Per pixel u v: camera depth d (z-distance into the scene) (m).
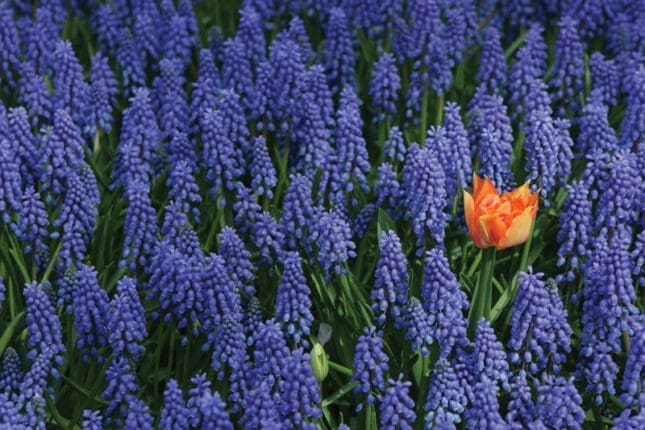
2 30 9.01
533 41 9.05
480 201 6.34
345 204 7.64
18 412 6.16
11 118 7.64
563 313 6.26
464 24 9.31
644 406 6.05
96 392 6.35
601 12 9.76
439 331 6.29
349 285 6.96
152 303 7.04
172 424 5.81
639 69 8.69
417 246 7.29
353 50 9.64
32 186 7.49
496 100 8.03
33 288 6.38
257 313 6.58
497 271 7.50
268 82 8.21
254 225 7.30
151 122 8.13
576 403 5.93
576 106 9.05
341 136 7.62
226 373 6.40
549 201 7.62
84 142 8.11
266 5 9.97
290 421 5.85
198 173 8.06
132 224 7.04
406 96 8.79
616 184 6.99
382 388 6.10
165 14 9.80
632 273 6.79
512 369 6.50
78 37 10.23
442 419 6.03
